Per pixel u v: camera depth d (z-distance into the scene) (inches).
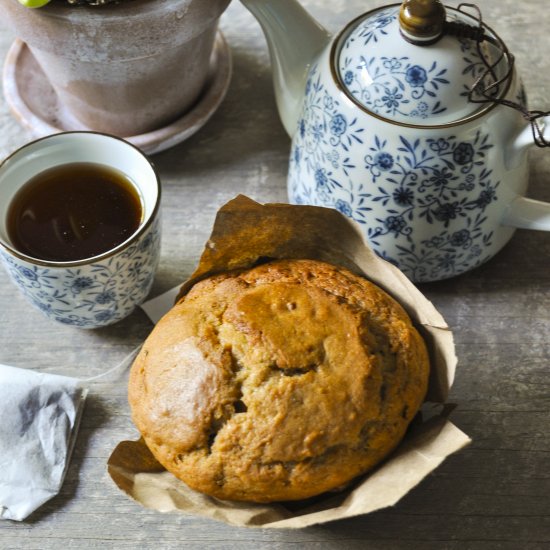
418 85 22.5
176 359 21.6
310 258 23.6
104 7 23.7
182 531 22.8
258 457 21.0
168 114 27.1
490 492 23.2
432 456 20.9
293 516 21.3
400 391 21.6
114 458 21.7
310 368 21.3
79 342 25.0
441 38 22.6
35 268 22.6
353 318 21.8
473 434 23.8
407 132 22.5
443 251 24.3
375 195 23.4
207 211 26.8
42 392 23.8
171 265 26.0
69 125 27.6
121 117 26.7
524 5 29.9
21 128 28.1
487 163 23.0
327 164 23.6
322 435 20.9
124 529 22.9
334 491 21.6
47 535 22.8
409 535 22.8
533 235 26.3
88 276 23.0
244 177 27.2
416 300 22.6
